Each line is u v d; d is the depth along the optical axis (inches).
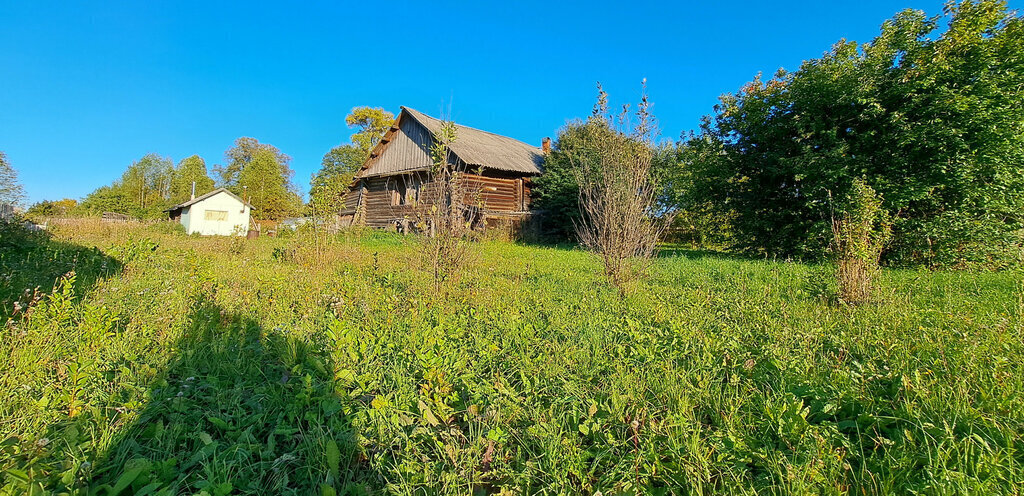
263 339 150.2
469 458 86.6
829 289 237.8
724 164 492.4
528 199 918.4
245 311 185.0
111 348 129.0
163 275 259.8
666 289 262.4
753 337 160.4
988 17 354.0
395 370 123.1
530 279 301.3
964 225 365.1
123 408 96.1
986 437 84.7
